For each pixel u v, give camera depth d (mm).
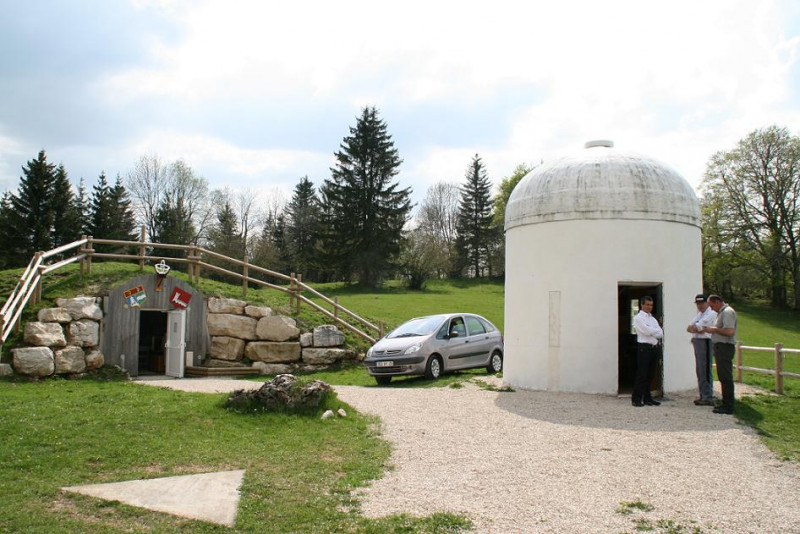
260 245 54219
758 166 40625
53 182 46750
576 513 5227
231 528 4887
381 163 46812
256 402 9148
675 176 12328
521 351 12469
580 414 9625
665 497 5672
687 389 11930
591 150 12859
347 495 5691
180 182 54781
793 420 9242
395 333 15164
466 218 68000
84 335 15039
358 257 46125
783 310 45469
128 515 5109
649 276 11578
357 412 9594
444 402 10727
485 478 6242
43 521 4879
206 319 17531
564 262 11891
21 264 44281
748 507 5422
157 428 7859
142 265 17188
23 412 8375
